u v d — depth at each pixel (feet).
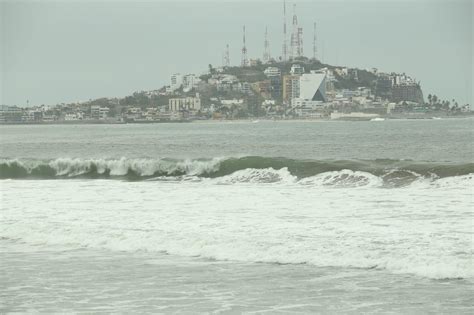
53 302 76.54
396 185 182.60
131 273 89.71
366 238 102.37
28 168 257.34
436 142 580.71
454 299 73.92
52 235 117.39
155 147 534.78
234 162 226.38
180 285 82.79
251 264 92.99
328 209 136.36
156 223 123.13
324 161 216.54
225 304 74.28
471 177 181.37
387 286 79.66
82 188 187.83
